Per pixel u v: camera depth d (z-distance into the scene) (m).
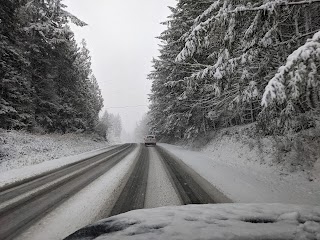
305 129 9.34
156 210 3.82
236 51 9.41
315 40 5.66
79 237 2.80
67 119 26.41
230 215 3.41
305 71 5.61
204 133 21.70
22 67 17.94
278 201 5.46
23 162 10.86
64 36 21.38
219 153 15.24
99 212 4.60
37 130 20.81
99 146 25.44
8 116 17.11
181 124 23.42
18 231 3.76
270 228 2.86
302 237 2.61
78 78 30.66
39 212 4.60
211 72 8.38
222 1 7.77
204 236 2.63
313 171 7.52
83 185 6.75
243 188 6.56
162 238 2.59
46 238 3.53
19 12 15.91
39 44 20.94
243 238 2.60
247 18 7.30
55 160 12.26
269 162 9.69
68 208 4.82
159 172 8.80
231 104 11.21
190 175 8.27
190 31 8.64
